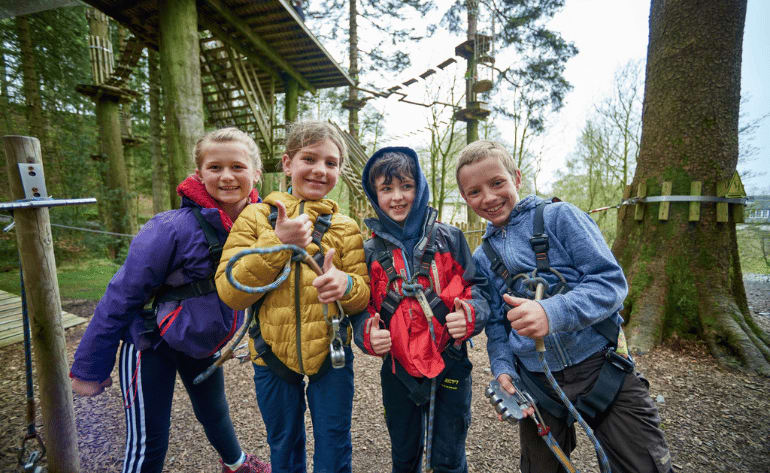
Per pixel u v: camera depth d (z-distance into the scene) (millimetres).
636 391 1128
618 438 1107
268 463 1919
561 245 1235
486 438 2133
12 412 2482
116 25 9984
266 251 1037
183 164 4496
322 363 1283
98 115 9258
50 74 9109
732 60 3252
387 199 1366
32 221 1375
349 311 1312
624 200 3863
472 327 1207
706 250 3352
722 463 1876
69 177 8992
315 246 1286
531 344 1230
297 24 6754
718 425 2207
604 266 1142
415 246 1367
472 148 1339
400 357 1267
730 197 3260
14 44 8188
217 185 1357
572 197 18953
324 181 1354
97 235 8531
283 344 1230
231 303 1188
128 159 11672
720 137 3289
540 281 1170
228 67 7664
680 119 3381
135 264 1245
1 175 7301
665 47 3457
